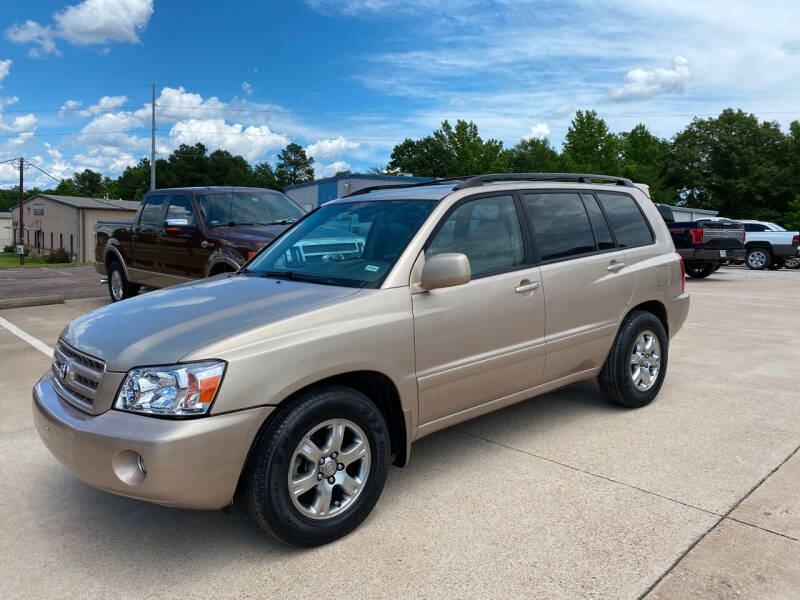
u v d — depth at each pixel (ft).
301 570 9.28
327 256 12.65
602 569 9.07
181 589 8.88
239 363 8.99
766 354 22.80
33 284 54.49
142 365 9.02
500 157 230.48
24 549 10.04
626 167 207.82
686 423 15.21
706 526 10.20
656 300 16.47
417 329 11.05
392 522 10.62
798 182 214.48
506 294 12.54
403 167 268.82
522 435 14.58
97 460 8.80
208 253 26.18
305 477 9.60
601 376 15.74
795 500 11.07
